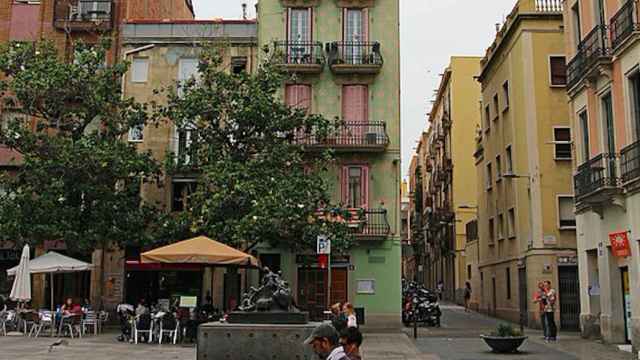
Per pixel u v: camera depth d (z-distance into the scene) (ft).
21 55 87.92
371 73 101.86
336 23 103.91
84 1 107.04
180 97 93.20
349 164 100.07
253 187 78.07
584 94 75.77
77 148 81.82
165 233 83.92
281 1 104.12
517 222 106.32
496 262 122.01
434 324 101.14
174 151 100.22
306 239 80.48
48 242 98.53
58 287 99.50
